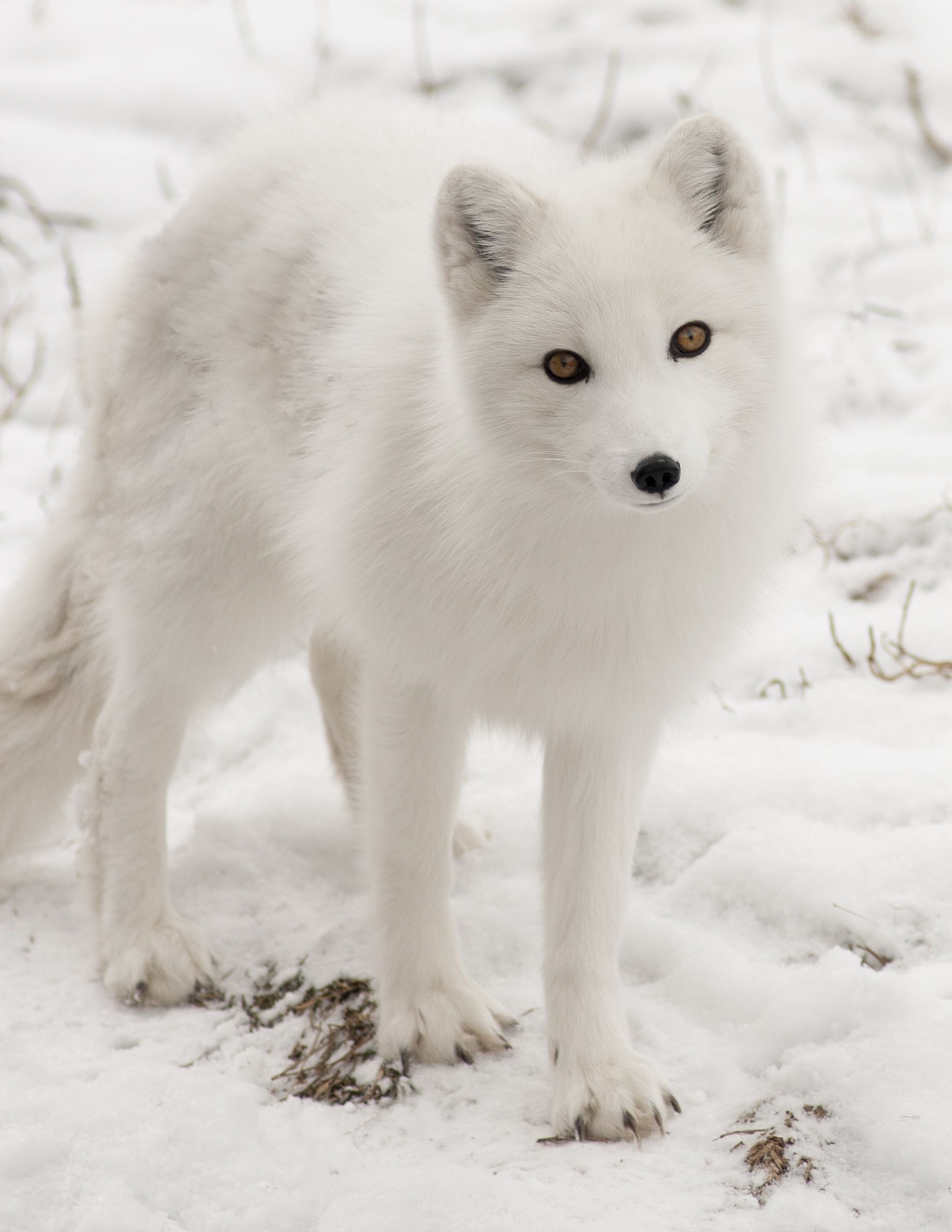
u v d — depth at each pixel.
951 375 21.95
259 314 12.56
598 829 11.34
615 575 10.68
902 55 31.62
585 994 11.10
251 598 13.38
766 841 13.38
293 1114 11.07
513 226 10.10
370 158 13.03
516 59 32.47
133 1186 9.84
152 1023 12.56
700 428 9.82
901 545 18.81
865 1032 10.67
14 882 14.96
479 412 10.30
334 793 15.77
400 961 11.84
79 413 19.80
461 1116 11.05
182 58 33.09
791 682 16.72
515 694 11.42
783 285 10.77
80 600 14.25
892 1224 9.14
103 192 29.08
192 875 14.65
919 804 13.77
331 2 36.50
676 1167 10.05
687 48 32.44
